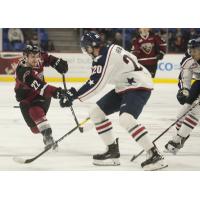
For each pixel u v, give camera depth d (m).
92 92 9.75
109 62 9.62
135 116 9.90
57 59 12.12
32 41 32.59
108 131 10.48
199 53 10.84
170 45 33.00
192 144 13.19
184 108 11.81
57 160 11.27
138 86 9.86
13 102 22.09
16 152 12.09
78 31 35.91
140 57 21.31
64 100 9.98
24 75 10.72
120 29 34.72
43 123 11.59
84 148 12.63
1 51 31.23
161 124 16.53
